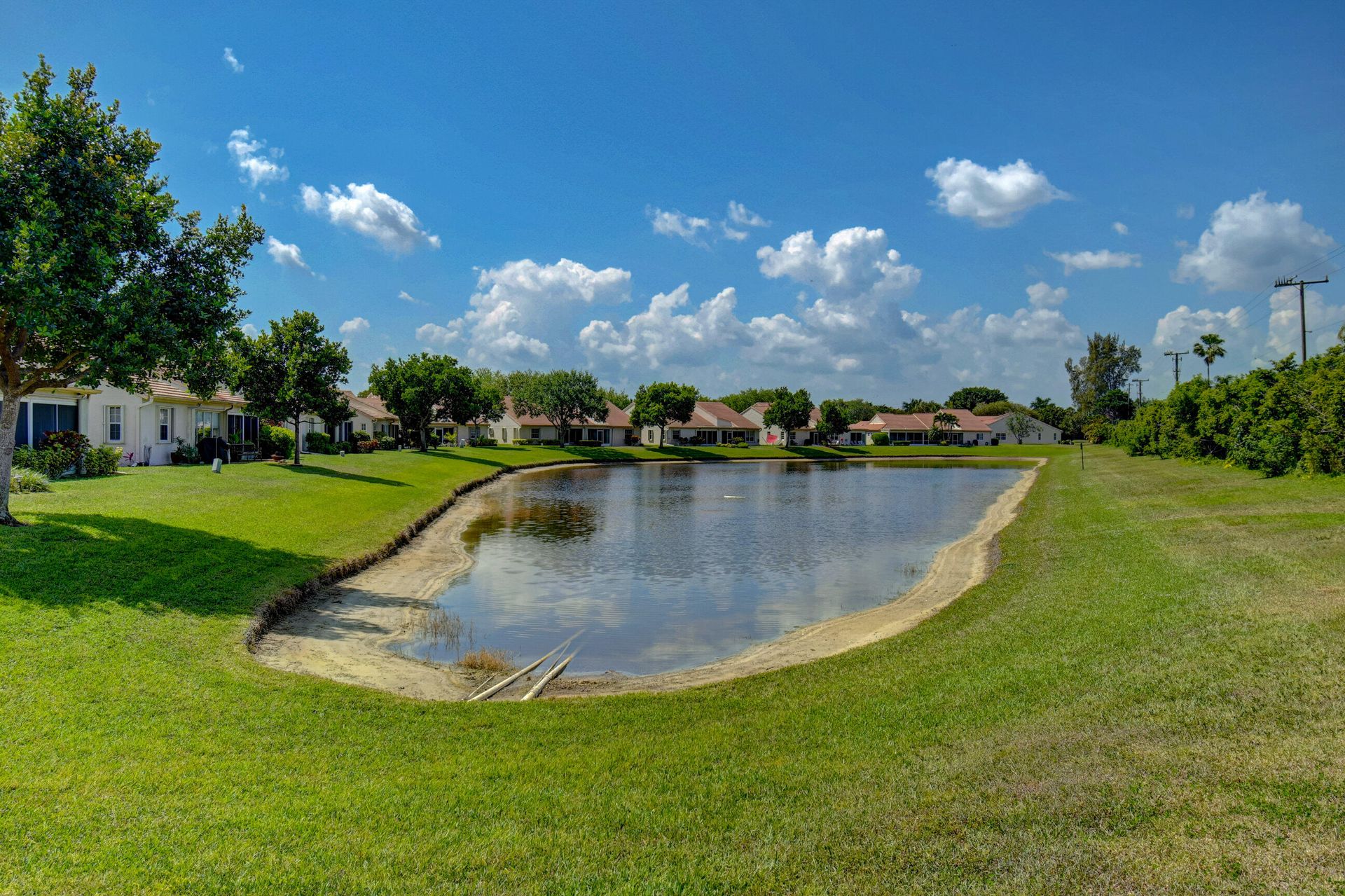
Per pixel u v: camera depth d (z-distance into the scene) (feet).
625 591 58.59
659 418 311.88
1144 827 16.69
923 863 16.14
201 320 51.29
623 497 135.54
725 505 122.52
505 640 44.88
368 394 270.67
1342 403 76.84
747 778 21.40
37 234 40.47
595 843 17.74
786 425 341.62
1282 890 14.10
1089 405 393.29
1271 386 102.68
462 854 17.19
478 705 28.81
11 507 51.47
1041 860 15.81
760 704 28.66
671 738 24.85
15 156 42.91
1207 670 26.40
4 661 27.37
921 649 35.55
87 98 47.09
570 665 40.42
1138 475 123.44
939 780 20.13
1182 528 59.57
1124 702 24.54
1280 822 16.26
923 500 130.93
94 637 31.14
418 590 56.59
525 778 21.65
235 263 55.26
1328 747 19.38
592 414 297.53
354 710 27.09
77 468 74.79
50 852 16.49
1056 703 25.32
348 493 91.61
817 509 117.39
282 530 62.44
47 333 42.01
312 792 20.17
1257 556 44.42
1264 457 90.43
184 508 60.90
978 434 402.31
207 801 19.31
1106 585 43.96
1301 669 25.18
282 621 43.21
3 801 18.56
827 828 18.06
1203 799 17.56
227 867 16.29
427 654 41.42
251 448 127.75
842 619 50.01
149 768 20.95
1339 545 44.29
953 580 60.34
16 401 46.34
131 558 43.11
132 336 44.78
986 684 28.30
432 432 273.54
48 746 21.70
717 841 17.75
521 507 118.01
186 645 32.45
